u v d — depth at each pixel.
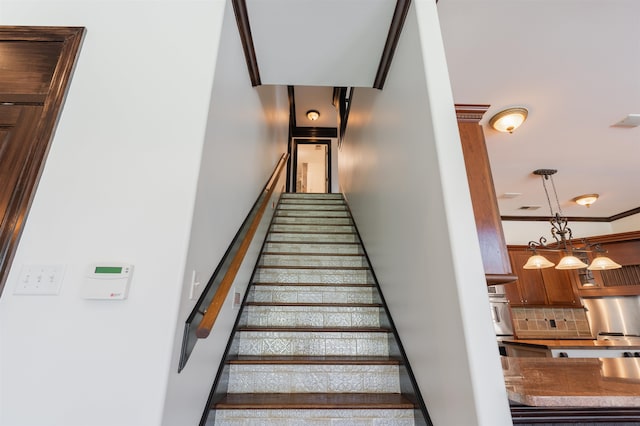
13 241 1.06
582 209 5.36
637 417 1.17
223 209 1.54
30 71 1.29
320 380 1.68
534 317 4.72
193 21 1.41
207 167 1.27
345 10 1.61
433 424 1.26
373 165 2.53
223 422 1.43
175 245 1.08
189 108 1.26
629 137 3.18
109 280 1.03
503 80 2.42
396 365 1.71
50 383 0.93
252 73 2.09
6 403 0.91
